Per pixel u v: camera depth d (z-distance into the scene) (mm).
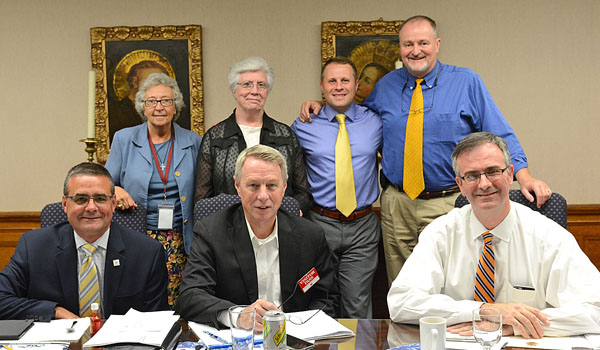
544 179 4875
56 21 4945
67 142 5023
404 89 3785
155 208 3666
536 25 4789
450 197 3664
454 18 4828
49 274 2715
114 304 2742
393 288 2422
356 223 3771
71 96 4992
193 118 4941
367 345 2094
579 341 2094
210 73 4969
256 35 4938
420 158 3650
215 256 2648
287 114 4984
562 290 2355
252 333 1947
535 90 4828
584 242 4734
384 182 3939
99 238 2770
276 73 4953
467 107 3648
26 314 2590
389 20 4852
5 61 4984
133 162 3701
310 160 3816
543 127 4844
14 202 5078
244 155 2635
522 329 2131
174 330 2230
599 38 4762
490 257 2436
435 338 1896
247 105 3609
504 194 2363
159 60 4910
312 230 2773
